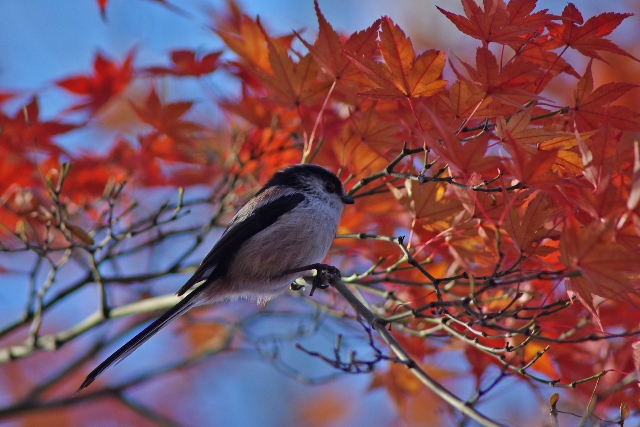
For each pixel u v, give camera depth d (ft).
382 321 25.55
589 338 22.62
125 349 29.81
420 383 30.99
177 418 54.90
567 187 22.47
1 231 35.06
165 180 35.83
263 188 34.35
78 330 35.27
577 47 23.13
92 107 34.19
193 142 35.55
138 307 34.99
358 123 27.17
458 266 29.22
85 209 34.06
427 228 26.21
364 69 22.84
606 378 27.63
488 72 21.86
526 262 24.72
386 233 32.63
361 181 26.71
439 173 24.35
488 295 29.30
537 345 27.86
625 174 20.53
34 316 35.42
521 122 21.20
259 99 30.89
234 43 30.35
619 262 17.89
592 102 22.85
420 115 24.76
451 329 25.71
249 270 33.12
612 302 27.25
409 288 30.76
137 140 34.14
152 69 32.14
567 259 18.81
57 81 33.68
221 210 35.01
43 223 34.32
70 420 51.24
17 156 32.71
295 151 34.88
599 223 18.44
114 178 34.45
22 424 49.93
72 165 33.09
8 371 51.83
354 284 29.55
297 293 36.73
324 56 25.76
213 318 42.60
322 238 32.76
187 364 41.91
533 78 21.89
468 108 22.68
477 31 22.00
